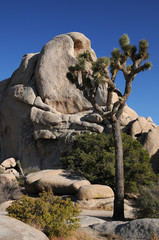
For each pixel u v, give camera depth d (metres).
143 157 20.03
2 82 41.62
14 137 36.00
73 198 16.58
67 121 30.77
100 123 29.17
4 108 38.28
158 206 10.47
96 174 19.38
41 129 31.81
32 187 18.81
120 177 12.20
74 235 7.40
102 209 14.80
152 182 18.02
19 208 7.45
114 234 7.66
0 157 37.47
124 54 12.98
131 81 12.76
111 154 19.50
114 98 30.62
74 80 13.45
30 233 5.81
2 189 15.84
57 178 18.11
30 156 32.62
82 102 32.19
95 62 12.30
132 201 17.23
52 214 7.21
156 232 7.10
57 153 30.31
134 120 27.94
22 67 37.59
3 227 5.52
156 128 27.52
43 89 33.88
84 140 21.67
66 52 34.94
